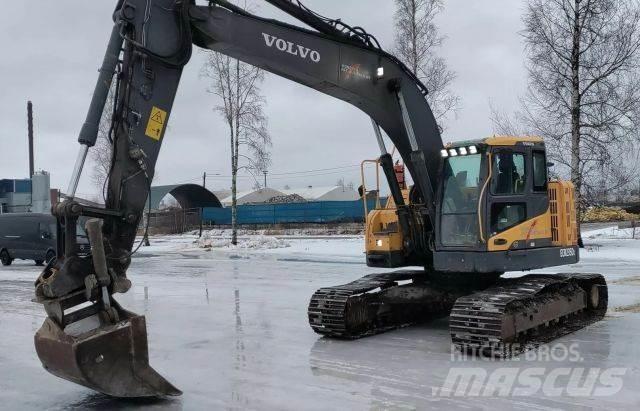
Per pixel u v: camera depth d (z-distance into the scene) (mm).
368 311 8609
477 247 7562
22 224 23094
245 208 53531
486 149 7648
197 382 6293
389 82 8234
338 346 7859
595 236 27453
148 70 6223
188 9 6422
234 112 29594
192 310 11016
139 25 6180
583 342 7699
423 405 5340
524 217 7934
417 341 8094
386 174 8680
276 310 10906
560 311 8266
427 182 8359
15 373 6949
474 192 7746
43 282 5289
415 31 26438
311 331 8930
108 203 5895
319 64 7605
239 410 5355
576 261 8695
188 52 6398
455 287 9102
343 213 49531
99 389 5191
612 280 13617
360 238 34312
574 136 21312
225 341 8312
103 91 5906
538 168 8180
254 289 13859
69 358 5074
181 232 48344
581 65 21344
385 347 7738
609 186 22234
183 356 7461
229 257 23922
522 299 7230
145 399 5738
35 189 35750
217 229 48719
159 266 20344
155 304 11781
